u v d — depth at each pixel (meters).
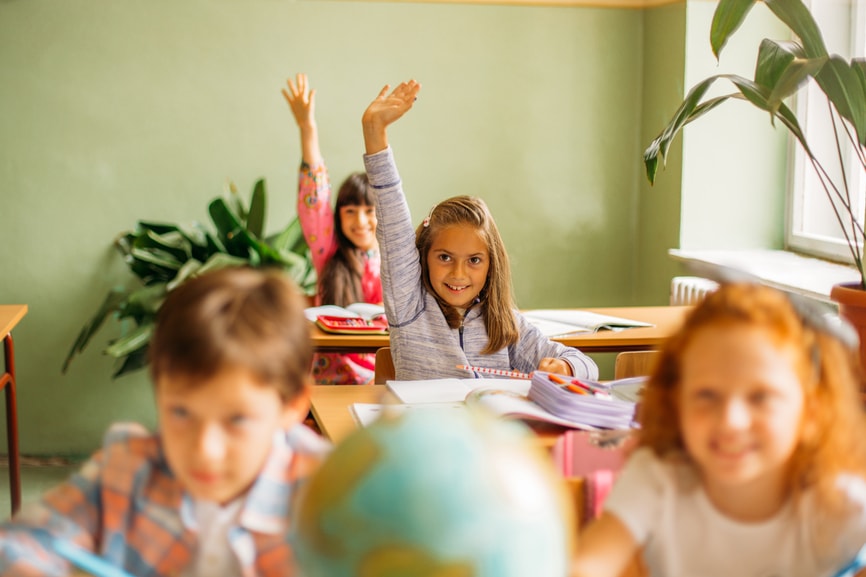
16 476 2.73
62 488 0.91
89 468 0.93
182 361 0.79
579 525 1.05
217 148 3.50
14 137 3.42
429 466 0.53
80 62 3.41
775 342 0.83
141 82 3.44
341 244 3.04
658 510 0.92
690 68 3.35
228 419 0.81
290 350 0.83
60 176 3.45
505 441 0.56
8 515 3.00
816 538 0.90
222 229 3.27
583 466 1.32
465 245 1.99
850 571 0.89
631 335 2.35
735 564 0.91
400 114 1.97
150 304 3.17
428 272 2.04
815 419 0.88
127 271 3.51
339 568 0.52
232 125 3.50
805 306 0.91
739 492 0.90
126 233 3.47
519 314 2.14
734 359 0.82
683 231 3.42
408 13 3.54
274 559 0.89
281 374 0.82
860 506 0.90
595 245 3.76
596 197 3.74
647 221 3.70
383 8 3.53
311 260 3.42
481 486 0.53
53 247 3.48
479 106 3.62
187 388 0.80
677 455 0.92
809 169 3.33
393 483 0.52
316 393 1.79
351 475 0.54
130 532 0.91
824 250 3.20
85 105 3.43
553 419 1.50
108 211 3.48
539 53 3.63
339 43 3.52
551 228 3.73
